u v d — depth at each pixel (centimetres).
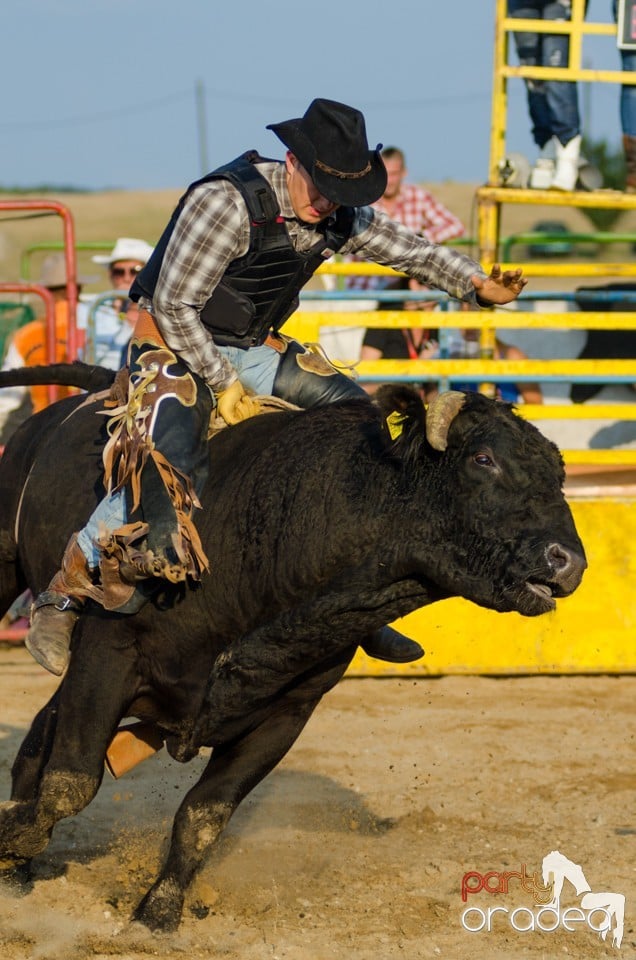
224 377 1683
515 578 1420
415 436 1497
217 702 1603
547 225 5709
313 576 1554
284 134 1627
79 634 1694
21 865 1850
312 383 1772
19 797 1811
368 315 3216
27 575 1903
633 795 2356
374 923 1762
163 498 1627
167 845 2067
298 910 1806
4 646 3612
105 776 2464
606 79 3603
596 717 2875
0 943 1670
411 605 1553
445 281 1816
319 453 1598
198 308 1675
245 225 1641
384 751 2619
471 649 3219
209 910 1788
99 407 1855
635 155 3781
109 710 1677
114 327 3947
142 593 1633
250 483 1636
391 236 1802
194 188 1650
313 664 1594
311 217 1664
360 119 1633
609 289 4159
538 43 3666
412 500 1498
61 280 3944
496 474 1441
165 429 1650
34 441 1927
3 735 2697
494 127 3656
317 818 2230
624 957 1675
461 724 2814
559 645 3222
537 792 2375
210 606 1633
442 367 3294
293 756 2581
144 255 3981
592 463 3409
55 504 1806
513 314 3222
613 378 3312
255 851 2059
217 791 1705
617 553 3216
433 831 2170
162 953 1633
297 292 1753
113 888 1880
